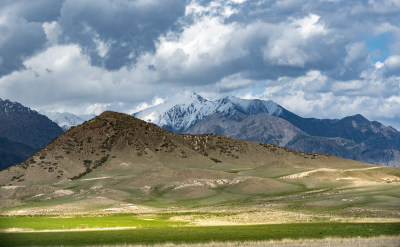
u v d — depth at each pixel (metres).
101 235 107.00
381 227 120.81
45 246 91.69
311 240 98.44
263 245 93.38
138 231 114.88
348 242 96.44
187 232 112.44
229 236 104.94
